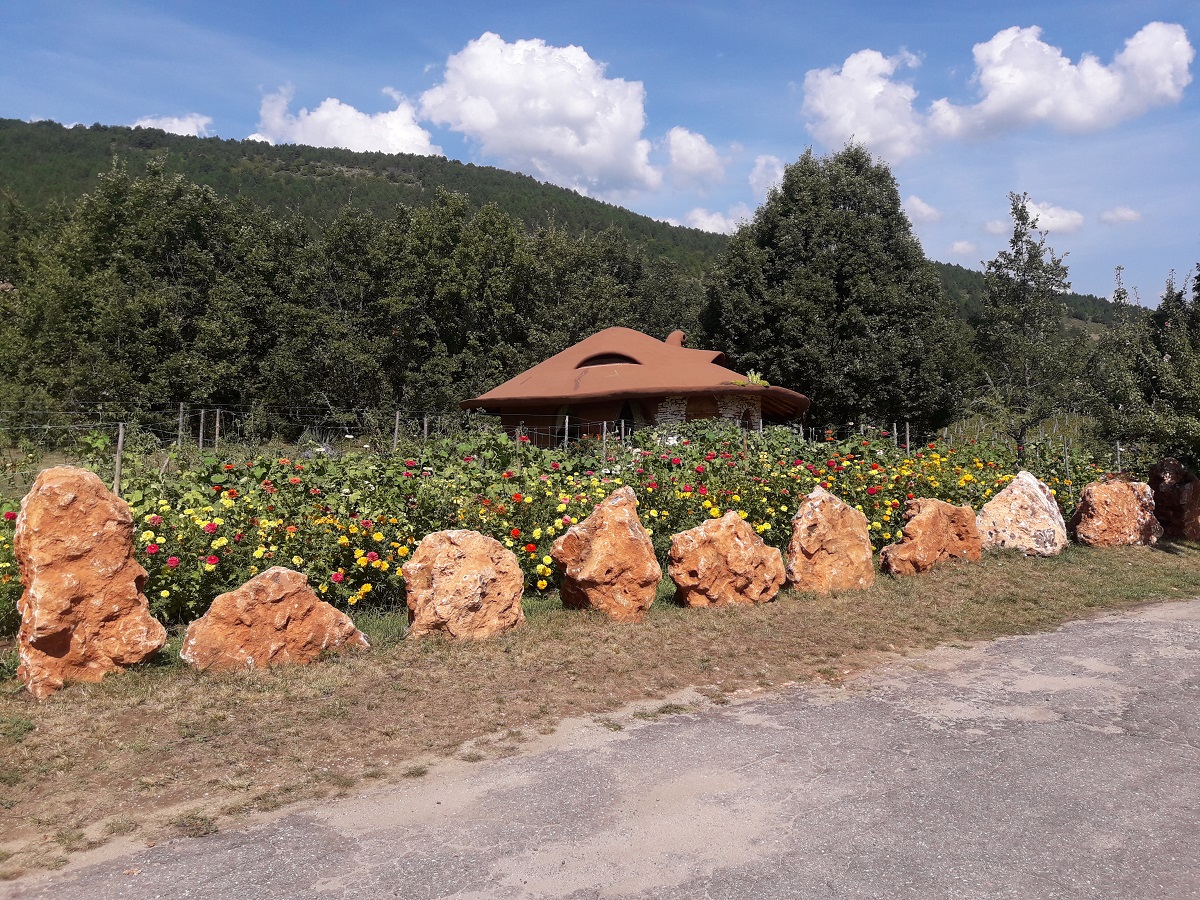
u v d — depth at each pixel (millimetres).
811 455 11648
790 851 3643
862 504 10562
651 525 9102
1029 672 6340
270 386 29250
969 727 5176
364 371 29812
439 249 32844
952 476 11992
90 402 26156
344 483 8383
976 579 9383
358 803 4113
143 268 28984
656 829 3846
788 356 27781
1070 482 13445
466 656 6273
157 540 6469
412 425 26766
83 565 5418
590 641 6719
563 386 21797
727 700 5691
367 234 33500
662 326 52469
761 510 9656
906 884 3369
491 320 33719
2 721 4859
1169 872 3465
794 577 8594
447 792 4234
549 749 4805
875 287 28312
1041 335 26125
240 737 4816
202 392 27422
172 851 3645
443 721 5160
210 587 6637
